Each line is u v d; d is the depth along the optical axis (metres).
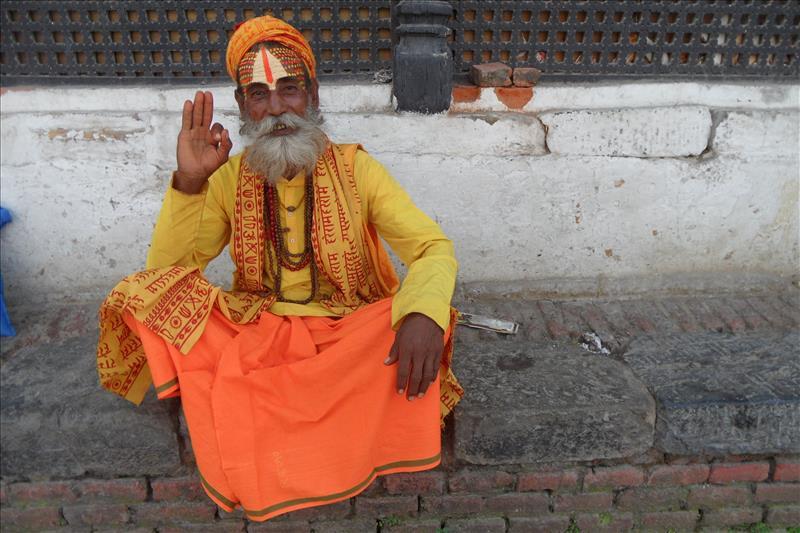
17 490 2.07
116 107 2.62
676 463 2.12
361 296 2.05
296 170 1.86
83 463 2.03
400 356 1.64
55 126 2.59
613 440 2.03
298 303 1.96
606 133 2.62
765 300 2.76
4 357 2.38
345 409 1.71
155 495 2.09
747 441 2.04
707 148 2.68
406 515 2.14
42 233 2.71
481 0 2.60
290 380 1.67
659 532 2.18
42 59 2.69
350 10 2.61
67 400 2.05
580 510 2.15
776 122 2.63
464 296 2.79
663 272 2.83
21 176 2.63
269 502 1.71
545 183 2.68
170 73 2.68
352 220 1.92
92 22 2.60
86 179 2.65
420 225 1.91
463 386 2.12
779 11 2.63
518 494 2.13
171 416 2.00
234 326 1.86
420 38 2.49
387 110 2.62
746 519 2.18
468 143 2.62
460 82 2.66
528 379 2.16
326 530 2.12
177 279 1.77
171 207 1.81
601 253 2.80
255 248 1.92
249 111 1.85
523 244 2.78
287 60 1.79
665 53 2.72
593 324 2.57
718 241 2.79
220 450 1.66
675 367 2.24
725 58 2.70
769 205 2.74
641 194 2.71
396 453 1.83
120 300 1.75
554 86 2.62
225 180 1.98
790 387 2.09
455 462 2.09
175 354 1.72
